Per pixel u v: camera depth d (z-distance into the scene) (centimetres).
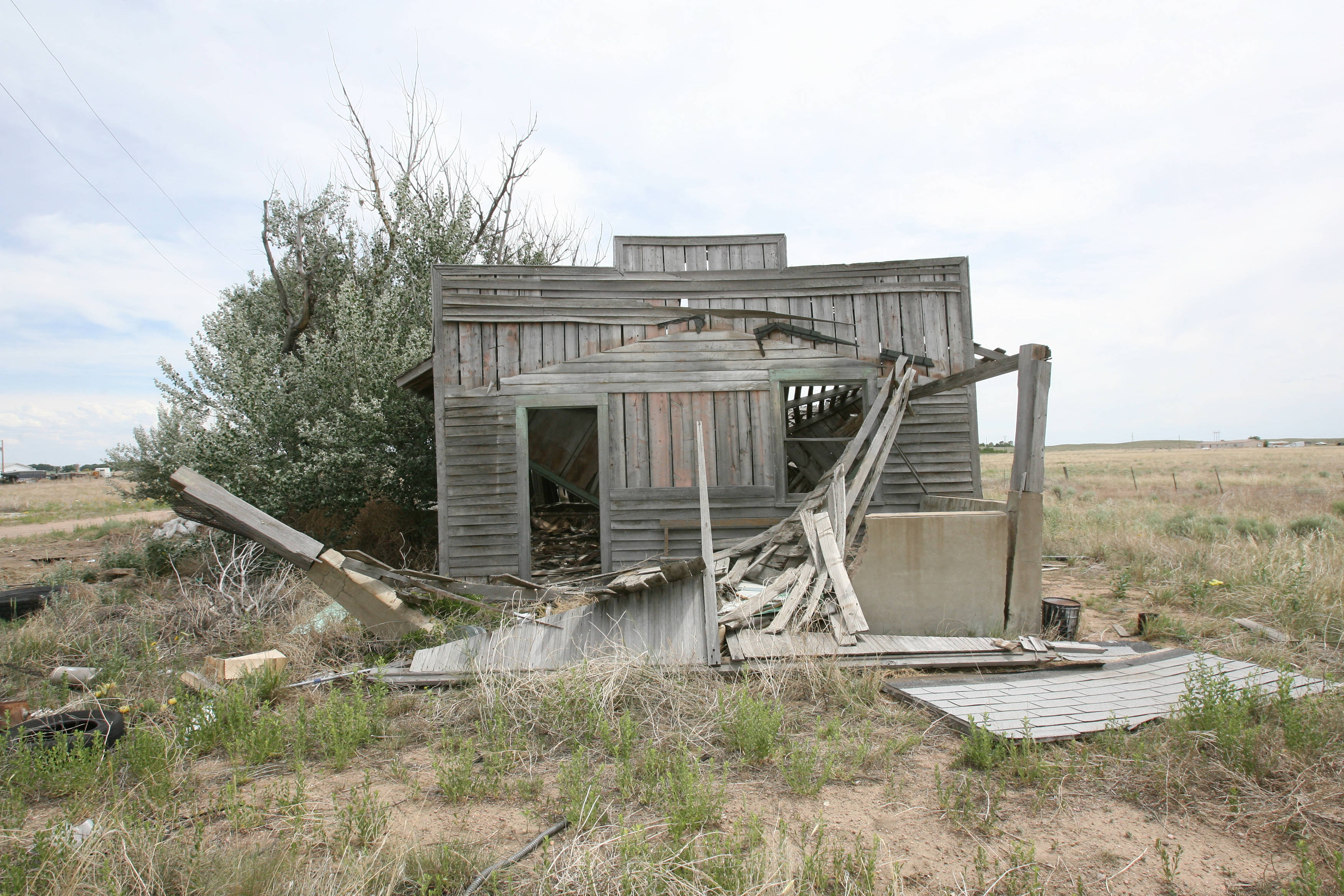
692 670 523
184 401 1260
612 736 421
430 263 1466
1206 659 555
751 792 361
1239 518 1365
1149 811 335
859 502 887
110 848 292
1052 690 487
